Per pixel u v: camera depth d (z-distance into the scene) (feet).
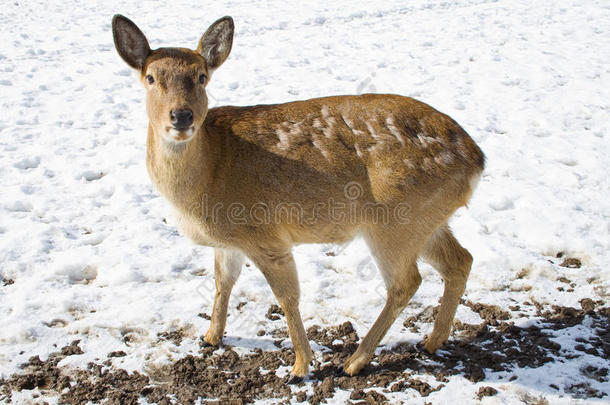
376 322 12.91
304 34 40.50
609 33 38.86
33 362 12.90
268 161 12.32
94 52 36.55
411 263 12.76
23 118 26.25
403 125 12.56
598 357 13.09
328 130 12.57
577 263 16.56
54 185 20.77
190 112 10.87
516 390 12.16
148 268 16.31
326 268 16.88
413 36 39.52
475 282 15.92
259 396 12.19
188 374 12.77
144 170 21.99
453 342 13.89
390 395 12.13
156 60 11.44
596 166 21.57
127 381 12.50
